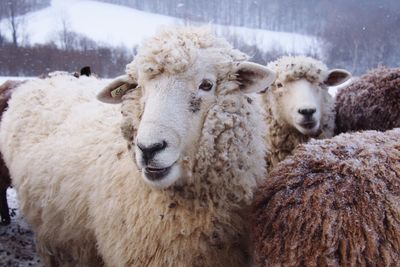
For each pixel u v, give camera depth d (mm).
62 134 4195
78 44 44438
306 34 52250
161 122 2656
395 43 33844
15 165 4664
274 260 2602
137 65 3021
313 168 2744
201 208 2992
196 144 2850
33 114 4746
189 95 2814
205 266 3068
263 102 5492
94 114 4105
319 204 2518
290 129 5383
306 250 2471
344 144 2883
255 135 3148
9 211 7109
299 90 5199
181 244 3008
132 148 3086
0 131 5348
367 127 5383
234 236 3113
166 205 3006
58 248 4379
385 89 5273
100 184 3459
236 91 2967
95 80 5238
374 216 2410
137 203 3135
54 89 4988
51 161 4039
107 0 88625
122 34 59375
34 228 4602
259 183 3191
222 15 57312
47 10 76250
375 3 52125
